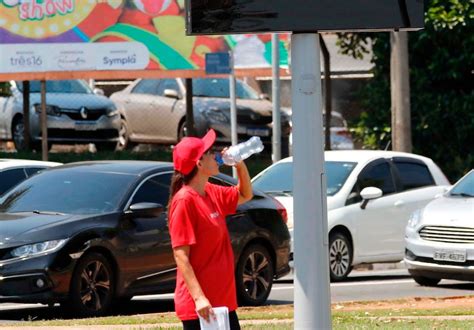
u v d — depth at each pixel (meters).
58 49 57.50
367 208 43.47
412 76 64.62
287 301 36.72
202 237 17.80
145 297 37.94
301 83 22.02
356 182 43.69
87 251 30.59
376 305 33.59
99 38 57.94
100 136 63.66
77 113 62.88
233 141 52.28
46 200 32.94
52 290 29.89
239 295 34.12
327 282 22.11
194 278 17.55
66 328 27.53
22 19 57.31
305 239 22.00
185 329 17.83
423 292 38.78
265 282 35.00
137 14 58.16
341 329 27.06
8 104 64.38
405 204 44.84
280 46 59.97
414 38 64.12
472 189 41.06
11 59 57.25
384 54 64.88
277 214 35.84
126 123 67.12
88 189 32.97
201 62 58.50
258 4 21.84
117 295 31.48
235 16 21.83
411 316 30.06
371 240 43.56
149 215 32.38
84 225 30.91
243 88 66.25
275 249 35.41
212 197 18.33
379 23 22.09
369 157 44.88
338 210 42.56
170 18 58.31
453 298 35.06
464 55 63.53
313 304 21.98
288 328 27.05
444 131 64.88
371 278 44.50
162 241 32.62
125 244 31.58
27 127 60.06
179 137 65.44
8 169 41.69
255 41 59.72
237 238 33.97
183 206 17.72
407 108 56.06
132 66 58.25
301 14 21.88
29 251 29.98
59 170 34.50
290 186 43.84
